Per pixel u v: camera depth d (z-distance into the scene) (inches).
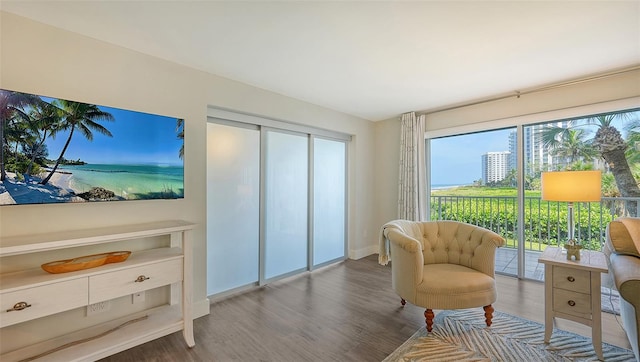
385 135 178.2
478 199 151.8
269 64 95.2
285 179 135.6
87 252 74.7
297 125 138.8
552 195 84.0
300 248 142.6
